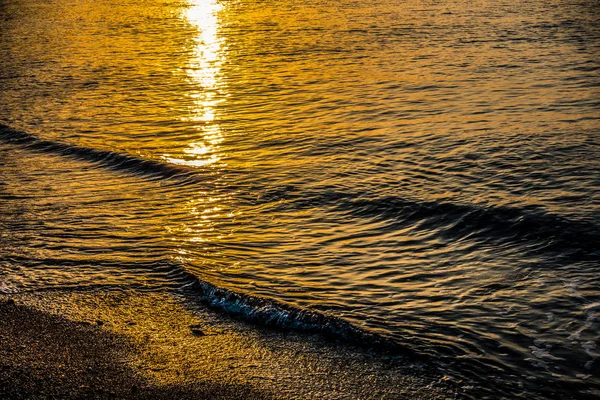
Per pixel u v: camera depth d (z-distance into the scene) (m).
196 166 13.19
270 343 7.01
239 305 7.72
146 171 13.06
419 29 30.88
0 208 11.24
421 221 10.16
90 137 15.72
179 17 41.47
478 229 9.77
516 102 17.00
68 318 7.49
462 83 19.56
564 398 6.04
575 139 13.51
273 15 39.84
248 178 12.31
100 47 30.50
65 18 42.97
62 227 10.32
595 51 23.75
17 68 25.52
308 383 6.31
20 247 9.57
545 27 29.91
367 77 21.09
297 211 10.77
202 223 10.38
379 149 13.61
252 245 9.51
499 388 6.20
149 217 10.71
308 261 8.95
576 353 6.67
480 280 8.26
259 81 21.50
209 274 8.55
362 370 6.52
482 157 12.72
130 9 47.09
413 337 7.01
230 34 32.97
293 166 12.88
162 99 19.67
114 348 6.86
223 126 16.30
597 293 7.79
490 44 26.14
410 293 7.98
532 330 7.10
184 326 7.35
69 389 6.16
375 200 10.94
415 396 6.12
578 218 9.77
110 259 9.10
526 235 9.48
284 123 16.22
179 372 6.46
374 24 33.41
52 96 20.55
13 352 6.77
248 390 6.19
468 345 6.86
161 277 8.55
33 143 15.38
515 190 11.03
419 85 19.56
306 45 28.12
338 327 7.17
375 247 9.36
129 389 6.18
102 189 12.14
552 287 8.00
